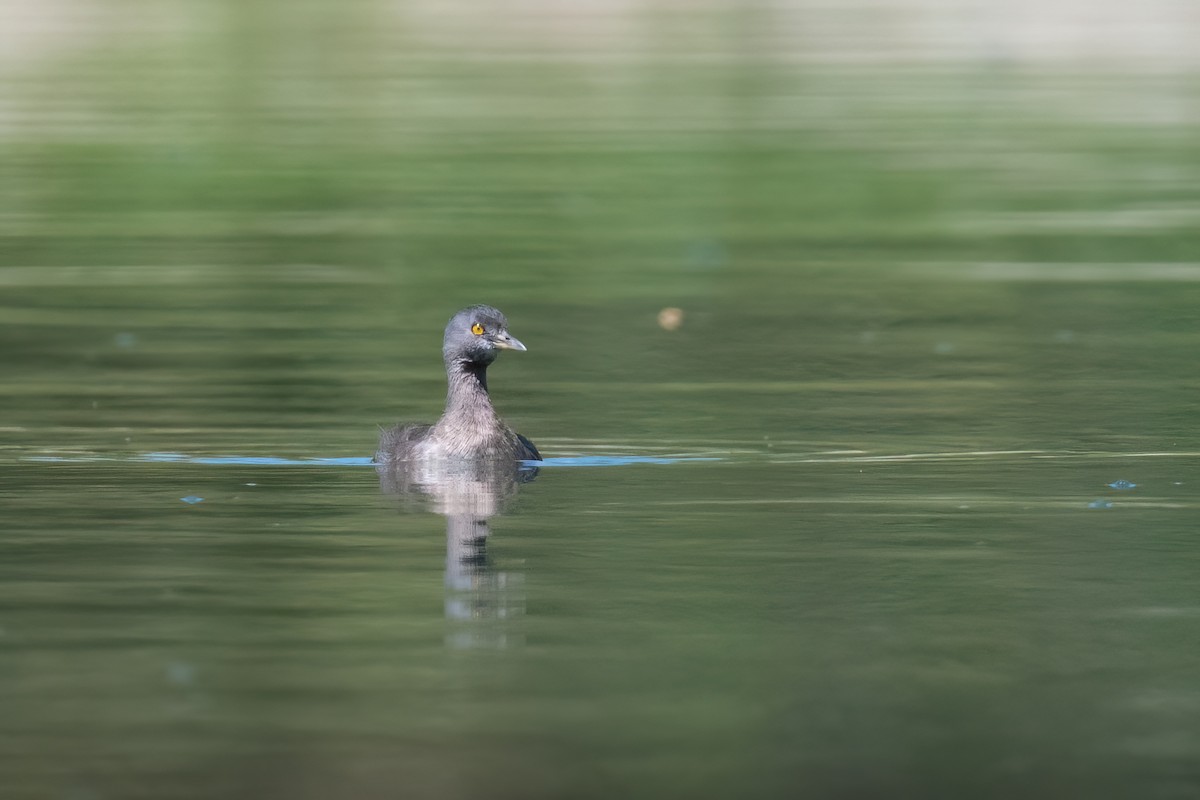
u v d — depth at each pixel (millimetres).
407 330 23734
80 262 28844
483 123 42750
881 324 24219
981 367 21422
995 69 52188
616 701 9852
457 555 13094
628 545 13438
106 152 39062
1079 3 65375
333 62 53375
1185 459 16672
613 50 55781
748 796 8562
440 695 9945
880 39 59031
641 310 25219
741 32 60750
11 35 58812
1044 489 15406
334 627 11195
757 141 40562
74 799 8531
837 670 10383
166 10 65500
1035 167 37500
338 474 16344
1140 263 28531
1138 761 9023
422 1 66875
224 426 18375
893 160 38438
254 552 13180
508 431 17016
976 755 9070
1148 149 39531
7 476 16031
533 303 25672
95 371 21156
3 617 11414
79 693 9969
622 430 18297
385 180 36281
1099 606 11703
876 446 17391
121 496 15234
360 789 8648
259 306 25328
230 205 33938
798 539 13609
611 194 34969
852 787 8680
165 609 11586
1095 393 19875
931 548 13305
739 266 28641
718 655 10656
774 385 20531
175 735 9336
